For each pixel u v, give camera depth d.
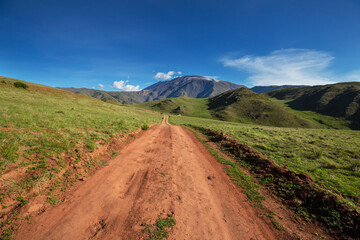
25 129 9.72
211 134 23.00
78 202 6.18
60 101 35.81
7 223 4.75
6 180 5.67
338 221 5.77
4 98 23.48
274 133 21.97
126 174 8.97
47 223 5.03
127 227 5.21
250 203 7.15
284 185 8.32
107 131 15.02
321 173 9.46
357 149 14.12
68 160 8.42
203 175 9.83
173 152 13.97
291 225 5.85
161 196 7.14
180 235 5.08
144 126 24.30
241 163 11.99
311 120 137.25
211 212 6.35
